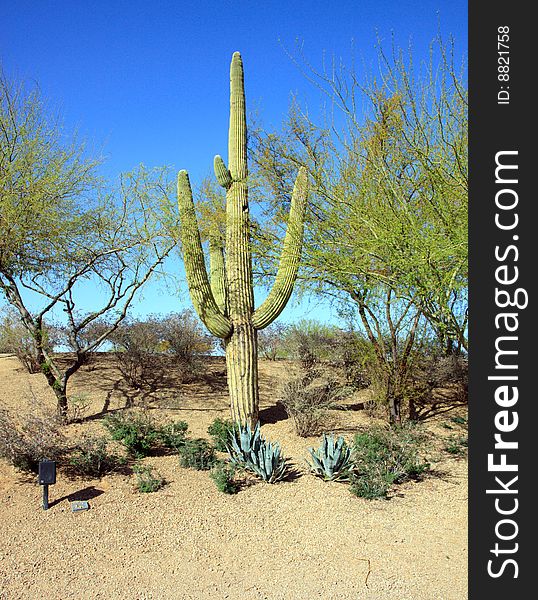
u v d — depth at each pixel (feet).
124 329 37.88
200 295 29.32
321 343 40.29
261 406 35.12
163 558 16.88
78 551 17.07
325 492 22.53
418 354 32.22
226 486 22.20
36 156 29.37
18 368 41.14
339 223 23.89
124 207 30.04
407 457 24.89
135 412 29.04
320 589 15.20
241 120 31.22
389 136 22.99
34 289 30.71
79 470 23.09
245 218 30.71
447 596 14.79
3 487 21.39
